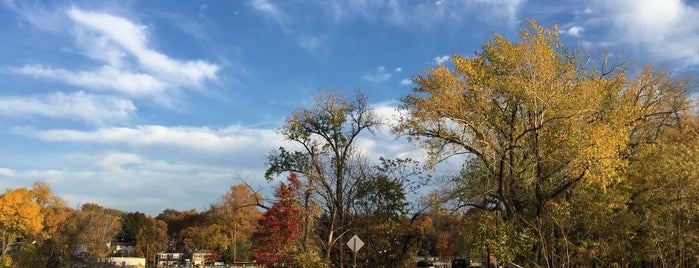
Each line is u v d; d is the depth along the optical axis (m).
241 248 94.50
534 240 23.88
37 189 76.62
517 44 25.66
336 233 37.31
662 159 22.53
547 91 24.81
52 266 51.22
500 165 25.81
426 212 32.31
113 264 59.53
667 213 21.44
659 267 22.98
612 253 24.34
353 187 38.12
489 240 25.20
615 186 23.89
